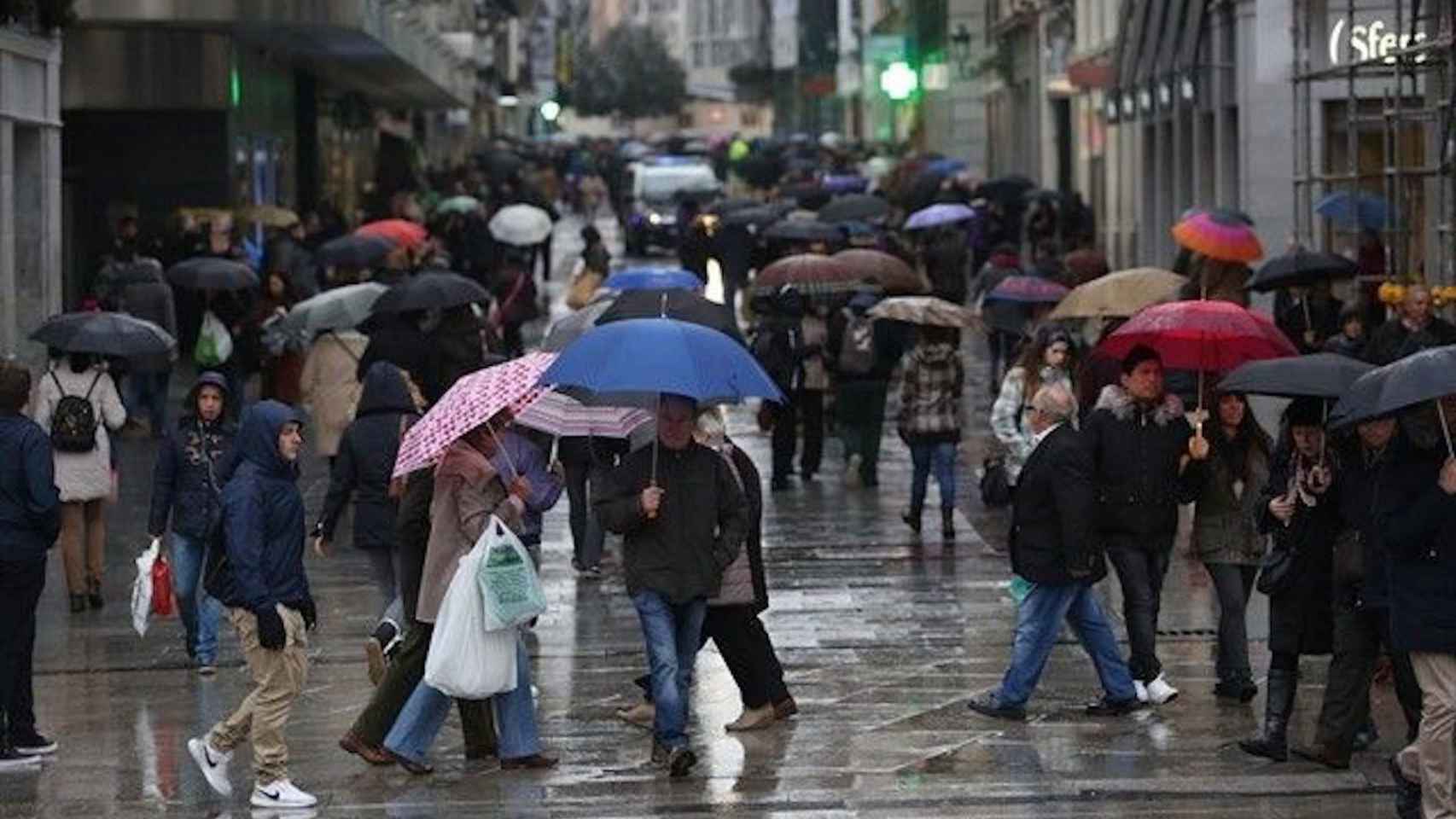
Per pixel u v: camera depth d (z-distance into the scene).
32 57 72.44
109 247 101.44
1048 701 38.78
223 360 72.38
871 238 88.12
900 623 46.09
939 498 62.91
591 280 82.50
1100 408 37.78
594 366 33.16
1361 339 50.28
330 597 49.59
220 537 32.59
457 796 33.22
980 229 116.81
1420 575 29.28
